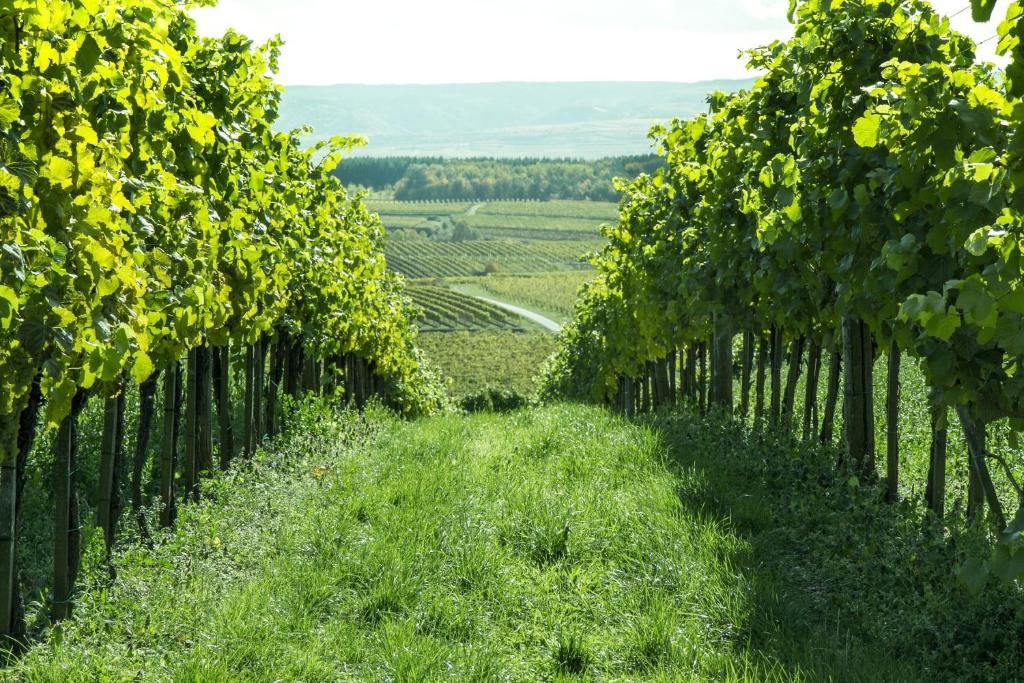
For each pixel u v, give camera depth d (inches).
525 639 239.8
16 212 170.2
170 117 262.4
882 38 298.8
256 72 366.9
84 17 185.2
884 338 295.4
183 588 248.8
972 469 297.9
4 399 183.0
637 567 285.0
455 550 293.7
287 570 275.3
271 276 409.4
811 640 221.0
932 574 235.6
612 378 989.2
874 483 338.6
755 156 390.0
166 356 284.8
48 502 403.9
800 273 354.6
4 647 213.9
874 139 241.0
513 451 482.9
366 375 1048.8
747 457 398.0
